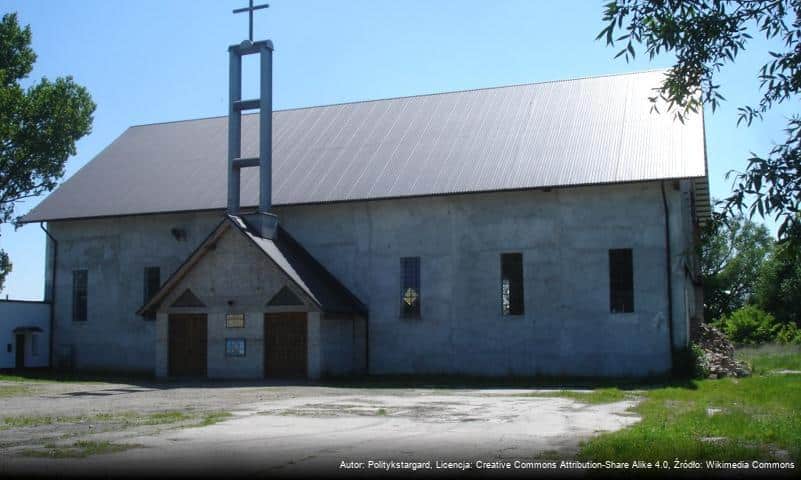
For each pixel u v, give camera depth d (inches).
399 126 1386.6
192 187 1386.6
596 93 1311.5
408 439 509.7
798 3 345.1
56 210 1444.4
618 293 1107.3
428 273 1202.6
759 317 2262.6
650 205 1098.1
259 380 1141.7
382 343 1217.4
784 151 315.9
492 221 1174.3
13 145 1765.5
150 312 1241.4
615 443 442.3
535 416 645.9
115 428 585.6
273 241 1226.0
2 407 769.6
